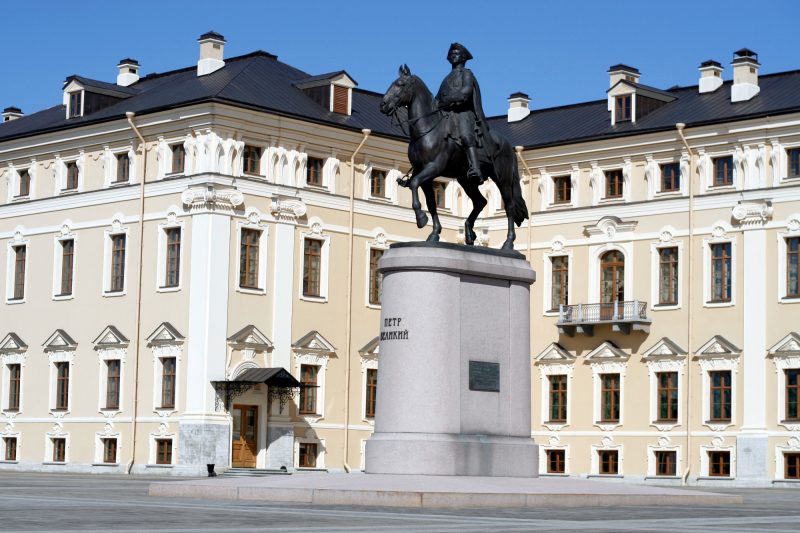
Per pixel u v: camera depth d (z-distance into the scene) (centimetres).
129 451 6462
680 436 6600
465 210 7375
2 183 7219
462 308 3162
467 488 2847
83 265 6781
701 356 6562
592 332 6950
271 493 2870
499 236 7281
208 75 6862
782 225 6362
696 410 6569
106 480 5109
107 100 6956
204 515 2358
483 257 3212
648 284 6762
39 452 6875
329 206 6769
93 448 6625
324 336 6719
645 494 3066
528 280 3291
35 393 6938
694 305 6612
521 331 3262
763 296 6400
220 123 6347
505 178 3391
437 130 3247
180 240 6394
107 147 6725
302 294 6644
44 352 6906
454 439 3086
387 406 3112
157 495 3130
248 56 7012
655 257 6750
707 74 6975
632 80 7438
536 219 7175
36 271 7006
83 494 3322
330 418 6706
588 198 7006
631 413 6781
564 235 7069
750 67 6688
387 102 3244
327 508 2617
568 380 7012
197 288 6303
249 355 6406
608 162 6950
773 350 6344
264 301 6488
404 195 7138
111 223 6675
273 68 6988
